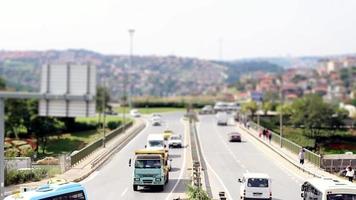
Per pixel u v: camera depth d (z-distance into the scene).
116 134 126.88
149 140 95.31
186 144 116.25
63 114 31.55
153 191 62.22
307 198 47.72
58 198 42.50
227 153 102.75
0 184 41.16
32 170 67.19
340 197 43.00
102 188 64.00
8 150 94.06
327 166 80.12
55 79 31.16
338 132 151.12
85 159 86.19
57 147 118.50
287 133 143.88
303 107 162.25
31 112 134.50
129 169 80.06
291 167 85.00
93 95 30.83
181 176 73.81
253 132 138.62
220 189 64.50
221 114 168.88
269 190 55.34
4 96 33.03
